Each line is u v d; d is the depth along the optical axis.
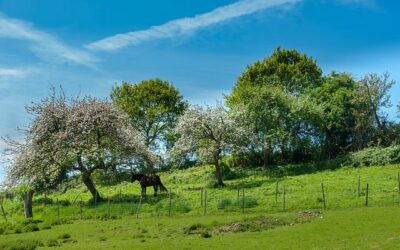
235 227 29.92
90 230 33.66
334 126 68.25
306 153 70.06
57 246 27.45
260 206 39.03
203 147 58.72
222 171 66.62
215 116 58.81
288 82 80.06
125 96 85.00
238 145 60.12
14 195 51.66
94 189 50.25
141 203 44.56
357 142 66.94
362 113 66.38
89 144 50.66
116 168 52.69
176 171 74.31
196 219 35.69
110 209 42.38
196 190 52.84
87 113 50.09
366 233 25.59
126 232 31.58
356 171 55.78
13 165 48.72
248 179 60.50
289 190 45.31
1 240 31.31
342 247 22.55
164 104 84.94
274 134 65.88
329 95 70.81
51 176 48.97
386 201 36.78
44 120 49.69
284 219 31.88
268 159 70.44
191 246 25.00
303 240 25.00
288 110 67.50
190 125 58.53
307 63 81.25
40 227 36.28
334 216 32.00
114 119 51.25
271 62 81.44
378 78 67.31
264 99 67.56
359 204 36.66
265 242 25.12
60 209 45.03
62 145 48.91
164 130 85.00
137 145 52.09
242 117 64.56
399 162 58.62
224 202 40.25
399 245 21.92
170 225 33.28
